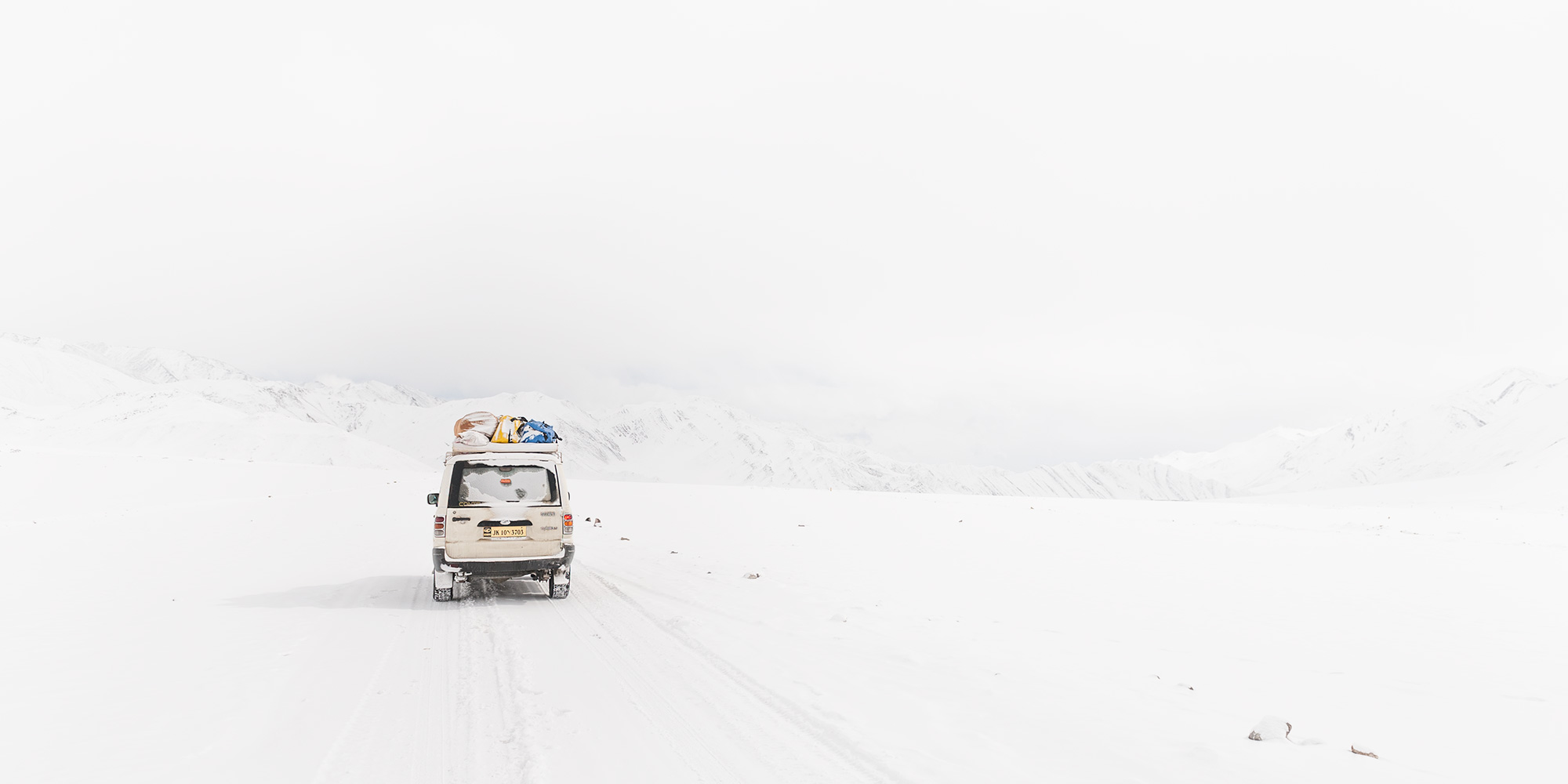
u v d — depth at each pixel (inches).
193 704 272.1
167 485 1862.7
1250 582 690.8
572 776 210.1
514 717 263.4
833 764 222.2
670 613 468.1
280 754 225.1
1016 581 669.9
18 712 258.4
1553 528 1437.0
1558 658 408.2
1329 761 234.8
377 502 1648.6
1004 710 277.7
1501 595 628.7
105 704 269.9
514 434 544.1
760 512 1536.7
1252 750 242.8
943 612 502.3
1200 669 369.4
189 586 542.6
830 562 770.8
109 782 202.4
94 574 574.9
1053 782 209.8
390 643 378.6
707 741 241.1
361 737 241.3
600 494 2096.5
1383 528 1398.9
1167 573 740.0
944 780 210.1
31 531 846.5
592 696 289.1
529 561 507.2
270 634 390.9
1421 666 387.5
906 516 1499.8
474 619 446.3
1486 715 299.9
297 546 823.7
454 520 502.3
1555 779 228.8
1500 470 4318.4
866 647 383.2
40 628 387.9
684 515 1417.3
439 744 235.9
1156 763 227.5
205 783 202.5
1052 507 1996.8
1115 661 377.4
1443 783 220.8
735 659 349.7
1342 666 385.1
